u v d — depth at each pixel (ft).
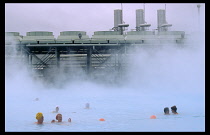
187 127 28.73
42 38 79.77
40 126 30.27
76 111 41.16
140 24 85.87
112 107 45.09
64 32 81.30
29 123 31.83
